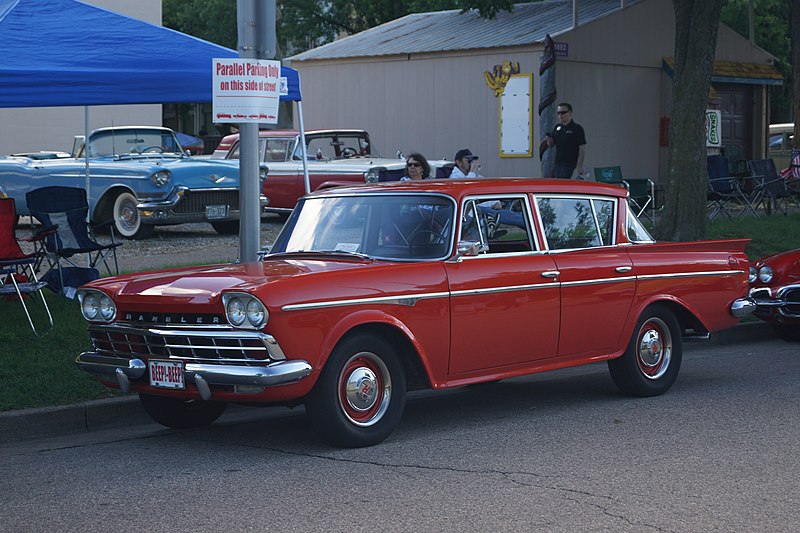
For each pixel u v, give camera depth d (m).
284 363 6.36
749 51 26.98
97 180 17.67
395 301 6.85
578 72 23.38
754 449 6.74
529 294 7.61
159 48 10.36
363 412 6.83
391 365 6.90
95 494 5.84
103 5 29.59
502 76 23.34
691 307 8.76
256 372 6.29
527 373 7.72
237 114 9.01
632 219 8.62
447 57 24.31
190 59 10.23
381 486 5.91
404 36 26.77
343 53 26.30
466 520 5.27
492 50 23.42
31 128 29.20
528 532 5.07
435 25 27.34
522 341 7.60
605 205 8.41
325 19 41.00
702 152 16.17
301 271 6.75
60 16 10.69
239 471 6.30
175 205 17.16
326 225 7.70
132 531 5.15
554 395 8.87
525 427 7.52
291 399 6.54
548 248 7.87
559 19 24.73
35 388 8.07
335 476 6.14
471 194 7.47
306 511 5.44
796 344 11.83
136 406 8.05
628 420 7.70
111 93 9.77
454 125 24.31
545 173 17.33
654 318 8.62
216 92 8.99
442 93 24.48
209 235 18.77
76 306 10.62
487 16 23.94
